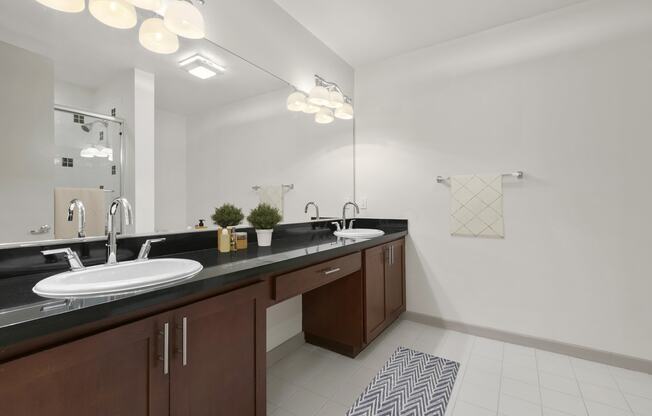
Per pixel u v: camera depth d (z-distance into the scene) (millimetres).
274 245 1905
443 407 1600
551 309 2189
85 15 1304
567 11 2152
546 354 2145
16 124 1113
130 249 1430
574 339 2115
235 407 1188
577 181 2109
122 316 860
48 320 707
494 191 2383
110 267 1129
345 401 1665
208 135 1802
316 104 2447
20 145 1122
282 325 2166
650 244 1911
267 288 1341
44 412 714
